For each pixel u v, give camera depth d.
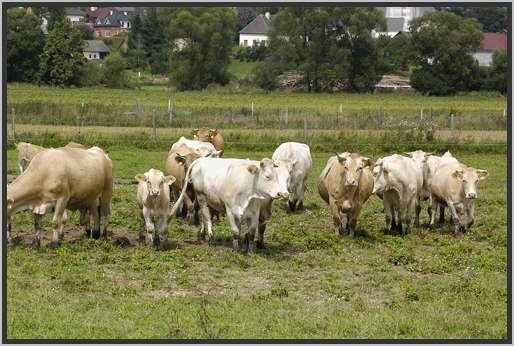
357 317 11.91
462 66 82.44
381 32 92.12
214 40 87.88
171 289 13.38
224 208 16.28
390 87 89.19
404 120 41.38
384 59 85.56
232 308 12.21
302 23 84.06
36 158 15.82
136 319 11.64
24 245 15.97
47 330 11.10
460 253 16.39
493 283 14.18
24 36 82.38
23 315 11.64
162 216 16.17
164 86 94.75
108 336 10.91
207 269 14.68
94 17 136.88
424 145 35.06
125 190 23.69
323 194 18.97
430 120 41.97
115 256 15.18
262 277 14.31
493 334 11.35
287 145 20.73
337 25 83.50
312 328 11.37
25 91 77.00
